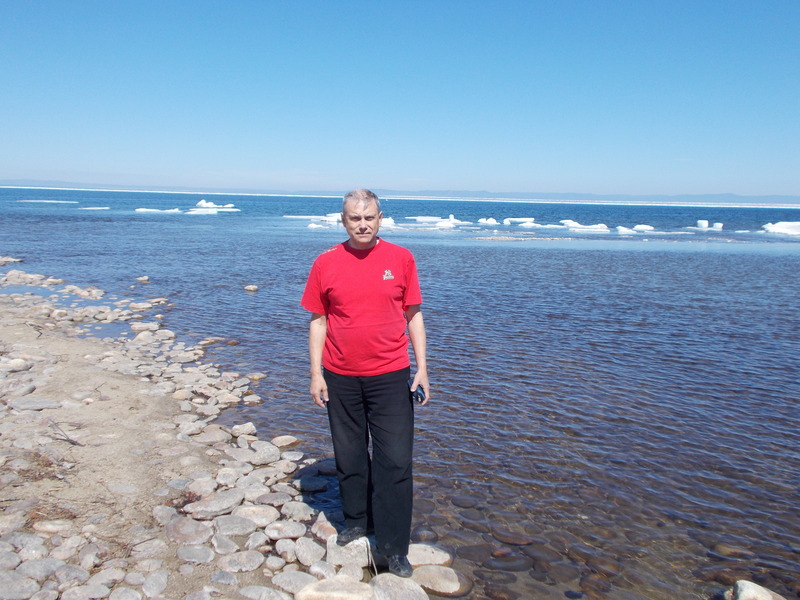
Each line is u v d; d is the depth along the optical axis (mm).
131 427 4914
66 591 2748
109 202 101375
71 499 3611
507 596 3016
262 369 7141
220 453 4582
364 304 2975
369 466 3379
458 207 149500
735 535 3695
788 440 5246
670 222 71625
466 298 12742
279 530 3467
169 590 2836
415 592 2914
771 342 9062
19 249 21656
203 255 21281
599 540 3584
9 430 4594
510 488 4215
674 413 5859
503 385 6625
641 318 10867
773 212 155125
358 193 2926
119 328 9320
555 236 37875
